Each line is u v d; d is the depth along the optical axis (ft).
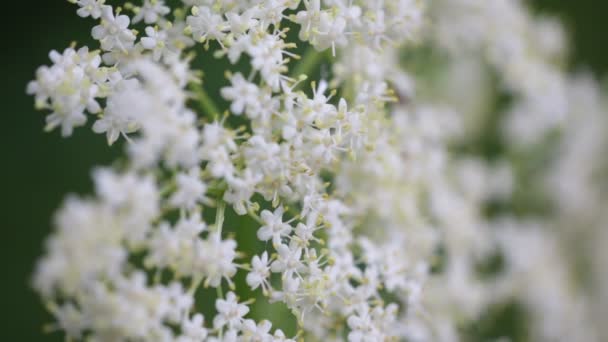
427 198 1.23
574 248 1.38
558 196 1.37
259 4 0.98
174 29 0.98
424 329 1.08
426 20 1.13
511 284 1.33
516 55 1.33
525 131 1.35
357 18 1.01
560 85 1.37
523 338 1.32
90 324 0.88
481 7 1.29
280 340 0.95
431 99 1.29
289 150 0.95
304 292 0.97
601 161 1.38
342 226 1.01
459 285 1.20
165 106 0.90
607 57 1.44
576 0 1.44
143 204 0.87
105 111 0.95
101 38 0.98
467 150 1.35
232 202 0.94
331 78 1.08
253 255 0.99
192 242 0.91
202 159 0.93
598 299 1.37
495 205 1.37
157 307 0.89
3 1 1.30
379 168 1.06
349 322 0.99
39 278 0.86
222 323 0.93
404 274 1.03
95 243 0.86
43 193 1.26
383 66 1.08
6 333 1.22
